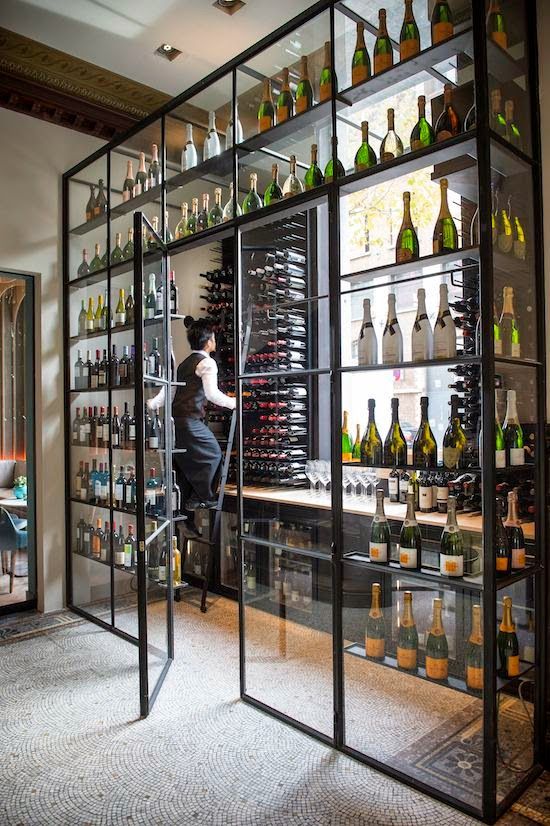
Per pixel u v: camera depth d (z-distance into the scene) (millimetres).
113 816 1955
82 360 4117
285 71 2682
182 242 3186
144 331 2832
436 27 2133
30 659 3266
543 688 2232
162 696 2816
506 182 2238
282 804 2008
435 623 2252
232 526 4250
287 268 2816
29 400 4066
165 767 2230
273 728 2514
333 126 2422
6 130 3834
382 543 2352
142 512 2648
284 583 2836
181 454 4219
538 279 2293
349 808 1987
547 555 2281
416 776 2117
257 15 3312
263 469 3172
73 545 4121
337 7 2389
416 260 2199
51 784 2129
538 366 2281
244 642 2787
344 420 2596
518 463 2221
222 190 3088
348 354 2520
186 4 3217
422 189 2791
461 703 2303
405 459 2607
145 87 4043
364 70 2457
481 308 1915
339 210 2406
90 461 4004
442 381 2732
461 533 2168
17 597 4027
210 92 3039
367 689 2545
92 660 3254
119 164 3742
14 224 3871
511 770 2080
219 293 4738
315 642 2723
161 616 3039
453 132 2207
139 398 2674
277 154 2799
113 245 3846
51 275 4051
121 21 3359
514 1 2248
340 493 2414
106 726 2535
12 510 3980
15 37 3469
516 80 2252
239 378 2871
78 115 4062
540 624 2246
